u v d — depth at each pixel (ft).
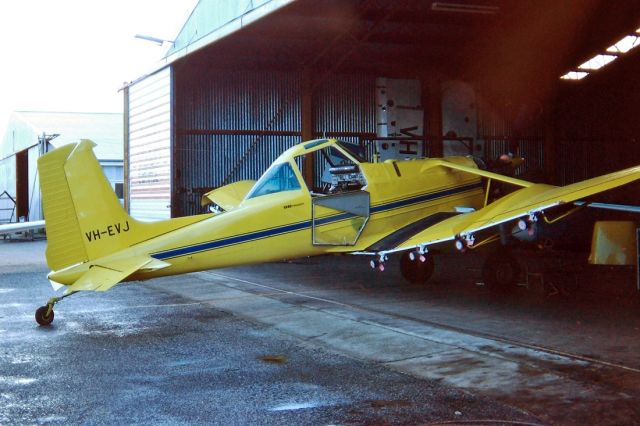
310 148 31.24
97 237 26.13
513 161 38.55
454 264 45.78
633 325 24.50
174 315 28.48
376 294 33.09
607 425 14.34
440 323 25.38
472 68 59.77
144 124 58.39
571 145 63.00
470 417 14.96
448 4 48.21
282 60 55.36
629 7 53.36
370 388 17.30
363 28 51.39
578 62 59.36
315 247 30.45
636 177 24.77
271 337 23.79
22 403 16.46
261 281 39.04
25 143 116.16
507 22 53.16
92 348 22.35
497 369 18.74
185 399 16.65
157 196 55.72
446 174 34.73
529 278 32.96
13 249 70.54
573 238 51.83
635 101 61.26
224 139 55.16
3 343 23.21
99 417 15.39
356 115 57.93
